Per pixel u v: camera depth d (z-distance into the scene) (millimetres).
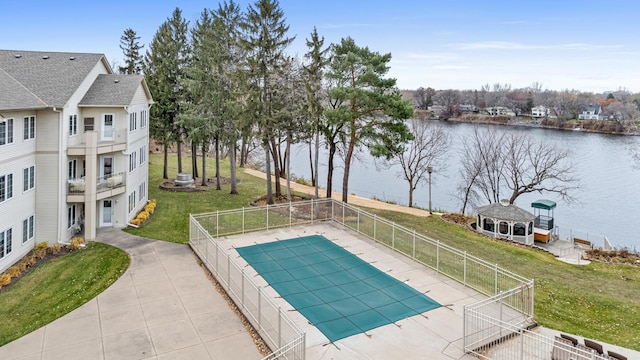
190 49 37750
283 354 11008
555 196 48594
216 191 35844
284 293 16328
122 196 24781
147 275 17938
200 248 19797
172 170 45375
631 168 53000
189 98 36750
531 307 14492
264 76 29922
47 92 21875
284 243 22000
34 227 21469
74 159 23328
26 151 20438
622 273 21875
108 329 13742
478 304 13289
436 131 68312
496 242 26359
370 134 27922
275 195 34250
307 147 75562
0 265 18359
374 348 12672
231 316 14719
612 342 13922
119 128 24547
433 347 12766
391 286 17047
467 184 44219
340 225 25203
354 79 28547
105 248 21188
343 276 18016
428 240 19172
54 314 14961
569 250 27625
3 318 14852
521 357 11906
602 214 42125
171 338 13258
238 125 29781
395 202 44469
